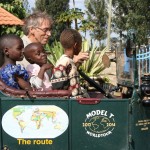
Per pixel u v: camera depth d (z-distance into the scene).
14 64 4.52
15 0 15.47
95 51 10.23
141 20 26.91
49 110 4.13
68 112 4.13
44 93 4.18
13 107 4.13
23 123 4.13
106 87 5.31
